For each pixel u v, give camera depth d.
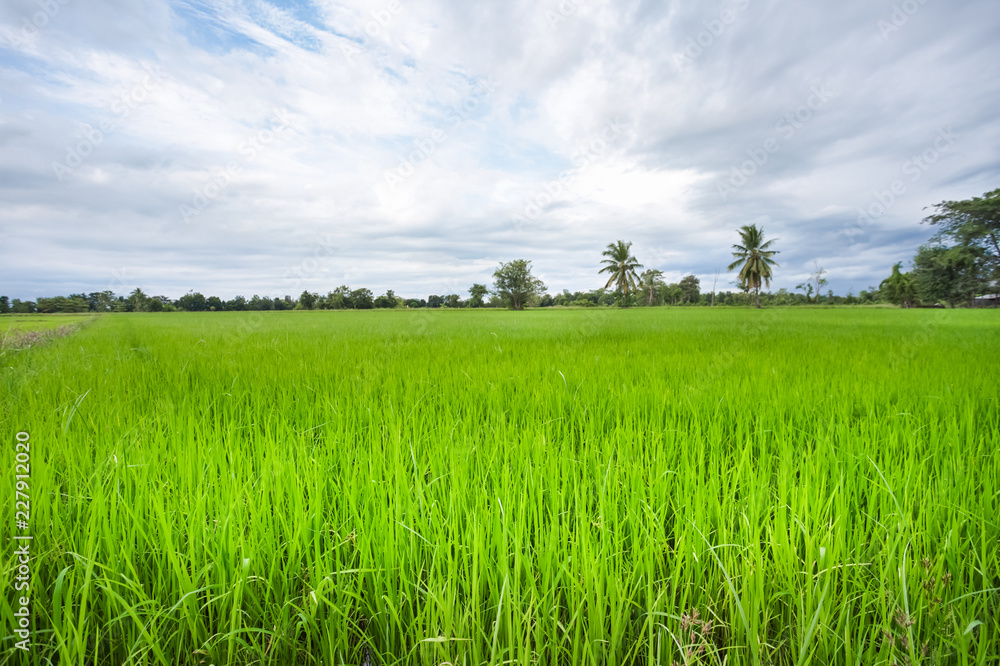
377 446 2.26
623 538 1.60
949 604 1.37
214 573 1.49
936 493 1.88
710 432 2.66
